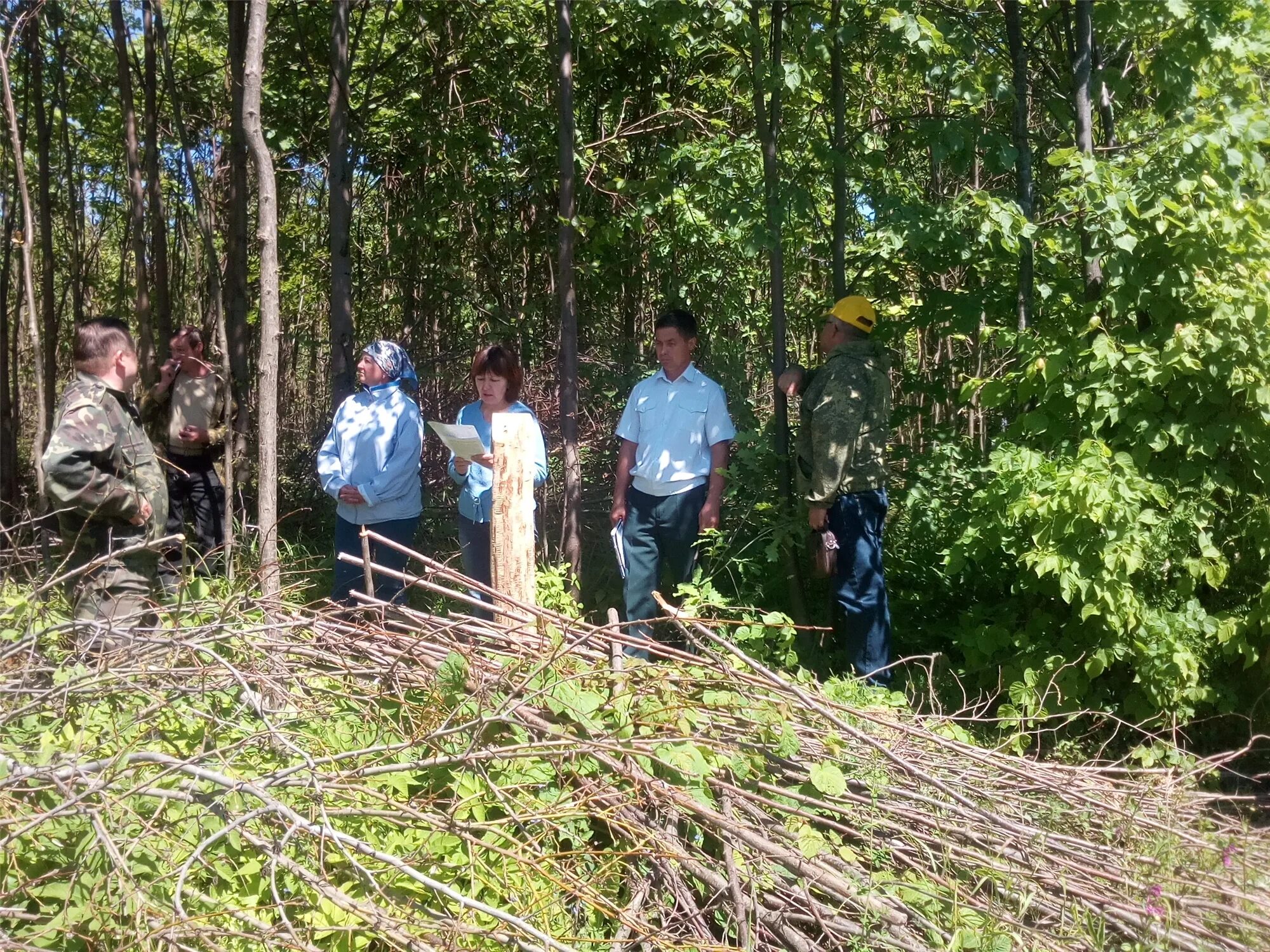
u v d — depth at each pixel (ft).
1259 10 16.83
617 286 26.71
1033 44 19.15
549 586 17.28
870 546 16.17
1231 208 15.24
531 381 24.27
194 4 29.66
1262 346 14.35
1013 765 11.39
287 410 29.60
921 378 20.83
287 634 11.48
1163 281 15.21
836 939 8.86
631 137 26.05
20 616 10.99
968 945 8.65
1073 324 16.34
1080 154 15.79
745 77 20.90
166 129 29.78
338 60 18.98
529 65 26.37
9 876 7.57
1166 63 17.22
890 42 17.53
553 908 8.43
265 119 28.27
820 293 25.25
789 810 9.72
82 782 7.97
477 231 27.43
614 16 23.98
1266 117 15.62
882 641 16.20
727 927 8.64
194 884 7.93
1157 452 15.34
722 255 25.48
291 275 30.42
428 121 26.86
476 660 10.69
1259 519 14.93
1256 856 10.05
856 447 16.02
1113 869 9.62
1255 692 15.62
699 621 11.39
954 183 29.25
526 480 12.74
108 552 12.03
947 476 18.94
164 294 24.34
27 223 16.29
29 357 32.45
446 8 26.18
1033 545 15.49
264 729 9.40
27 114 25.16
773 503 17.97
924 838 9.76
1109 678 15.92
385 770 8.70
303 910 8.04
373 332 28.89
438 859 8.68
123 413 12.49
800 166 20.33
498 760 9.43
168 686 9.73
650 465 16.94
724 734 10.54
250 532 21.02
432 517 23.82
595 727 9.71
